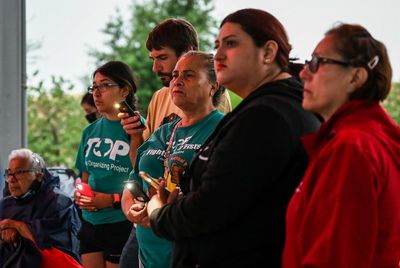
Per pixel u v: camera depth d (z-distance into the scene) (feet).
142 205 9.68
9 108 16.94
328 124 6.97
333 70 6.97
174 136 10.34
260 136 7.30
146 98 26.13
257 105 7.45
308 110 7.23
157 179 10.33
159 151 10.47
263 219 7.45
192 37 11.92
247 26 7.95
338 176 6.49
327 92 7.01
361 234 6.37
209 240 7.63
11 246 13.64
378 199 6.59
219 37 8.14
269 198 7.45
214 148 7.82
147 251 10.50
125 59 26.91
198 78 9.94
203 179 7.60
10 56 16.94
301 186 6.93
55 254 13.60
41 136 25.07
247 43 7.94
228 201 7.32
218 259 7.61
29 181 13.85
